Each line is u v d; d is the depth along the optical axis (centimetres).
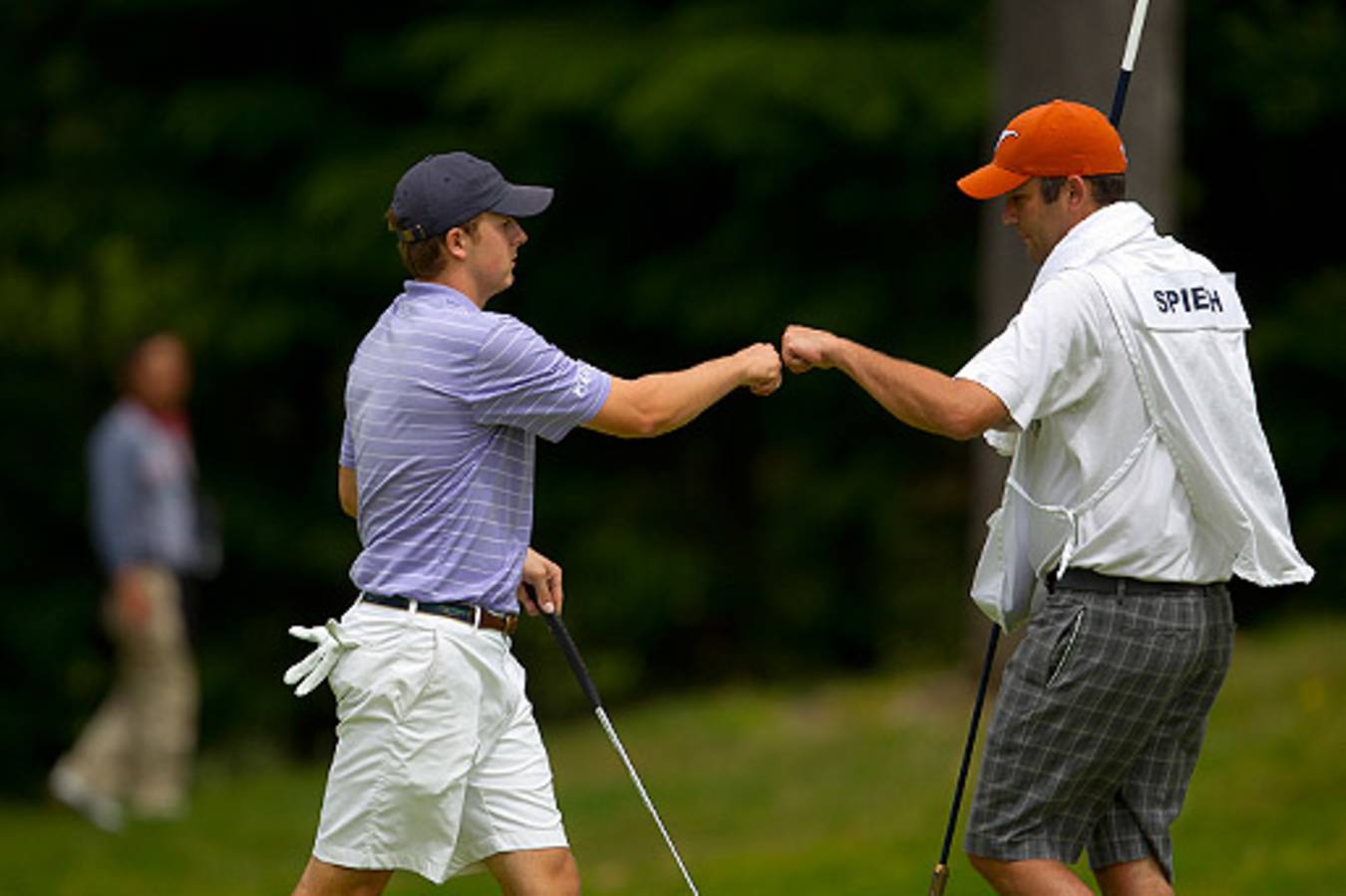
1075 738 1586
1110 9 3108
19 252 4891
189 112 4775
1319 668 3184
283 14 4897
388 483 1578
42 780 4894
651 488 5122
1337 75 4638
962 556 5000
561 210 4844
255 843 3388
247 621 5084
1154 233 1622
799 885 2517
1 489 4997
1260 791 2645
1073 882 1586
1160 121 3134
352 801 1588
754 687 4644
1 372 4966
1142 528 1562
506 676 1605
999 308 3269
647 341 4981
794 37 4375
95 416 5012
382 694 1563
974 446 3428
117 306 4722
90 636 4941
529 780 1616
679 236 4888
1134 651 1570
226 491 5003
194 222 4844
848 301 4566
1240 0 4634
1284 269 5006
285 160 4903
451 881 2766
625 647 4972
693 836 2973
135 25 4934
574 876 1628
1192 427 1559
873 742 3319
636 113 4278
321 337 4822
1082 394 1566
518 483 1609
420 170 1612
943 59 4338
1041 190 1628
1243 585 4688
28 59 5025
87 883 3142
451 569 1573
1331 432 4606
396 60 4791
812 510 4900
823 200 4606
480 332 1571
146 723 3541
